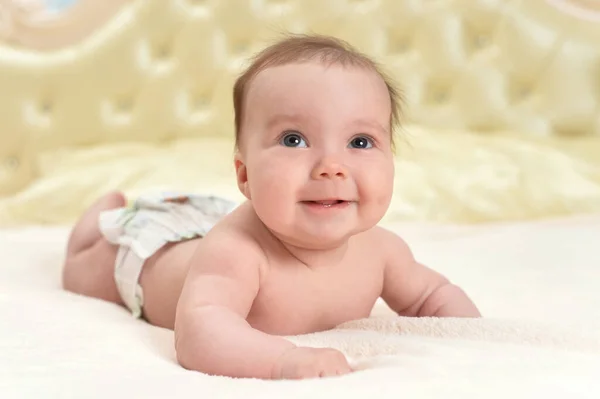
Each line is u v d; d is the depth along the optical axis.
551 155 2.47
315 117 0.88
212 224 1.20
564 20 2.81
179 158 2.62
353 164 0.88
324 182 0.86
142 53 3.09
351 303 1.00
